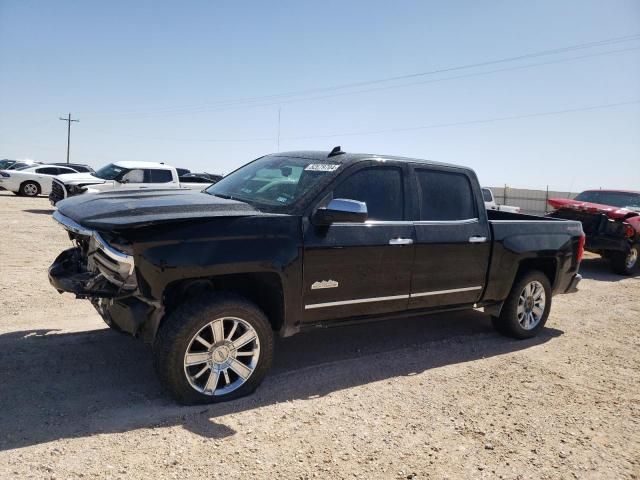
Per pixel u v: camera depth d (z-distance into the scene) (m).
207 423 3.71
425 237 5.11
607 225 11.45
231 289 4.32
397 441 3.68
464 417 4.12
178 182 16.77
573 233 6.63
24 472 2.97
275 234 4.18
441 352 5.64
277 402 4.14
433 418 4.07
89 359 4.68
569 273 6.66
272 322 4.42
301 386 4.48
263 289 4.32
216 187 5.41
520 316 6.27
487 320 7.10
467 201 5.64
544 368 5.35
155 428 3.58
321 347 5.56
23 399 3.84
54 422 3.55
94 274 4.24
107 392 4.06
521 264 6.26
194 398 3.93
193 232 3.84
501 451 3.65
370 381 4.71
